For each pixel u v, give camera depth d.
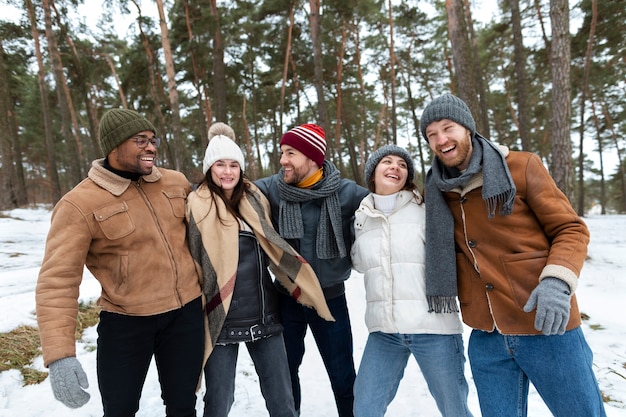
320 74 11.08
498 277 1.58
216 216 1.92
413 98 25.73
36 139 24.23
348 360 2.21
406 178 2.00
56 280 1.48
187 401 1.74
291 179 2.18
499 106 23.52
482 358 1.67
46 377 2.73
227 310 1.82
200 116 17.92
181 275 1.75
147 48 16.80
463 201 1.69
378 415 1.88
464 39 7.12
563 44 6.77
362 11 15.76
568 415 1.47
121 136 1.62
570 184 6.79
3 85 15.55
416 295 1.83
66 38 15.50
